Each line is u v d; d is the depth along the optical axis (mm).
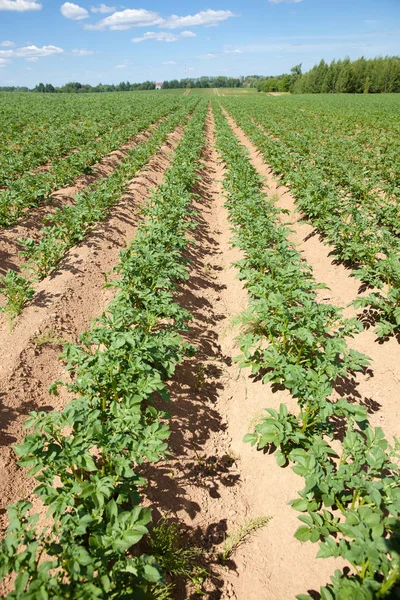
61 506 3326
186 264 9492
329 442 4902
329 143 20016
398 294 6344
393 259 7113
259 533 4230
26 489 4391
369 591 2854
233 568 3936
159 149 20453
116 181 13047
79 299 7609
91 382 4520
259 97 77312
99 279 8484
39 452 3582
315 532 3652
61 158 16156
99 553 2926
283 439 4473
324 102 53125
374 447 3912
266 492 4637
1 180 11695
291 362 5625
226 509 4508
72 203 11859
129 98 56031
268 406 5660
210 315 8133
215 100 67500
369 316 6883
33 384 5617
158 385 4387
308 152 19094
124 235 10719
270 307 6551
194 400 5887
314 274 9023
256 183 15148
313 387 4547
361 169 14234
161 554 3732
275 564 3926
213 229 12750
